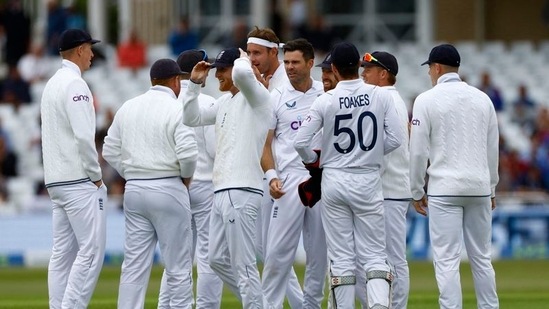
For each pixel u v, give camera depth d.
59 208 38.25
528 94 90.19
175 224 37.66
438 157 37.31
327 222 37.03
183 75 40.56
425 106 37.22
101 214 38.00
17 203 77.81
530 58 95.50
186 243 37.91
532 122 86.25
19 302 50.56
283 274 38.78
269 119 36.69
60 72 38.16
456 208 37.25
